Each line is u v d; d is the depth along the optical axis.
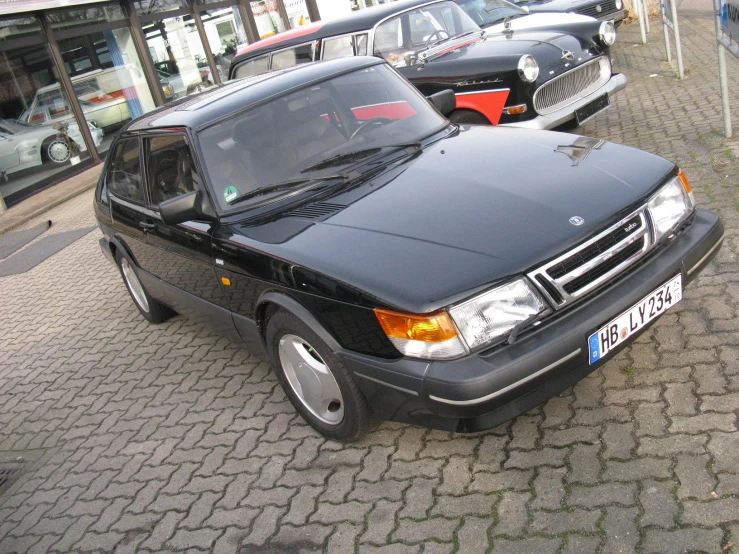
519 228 2.92
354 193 3.60
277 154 3.91
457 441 3.32
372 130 4.14
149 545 3.31
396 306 2.75
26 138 12.27
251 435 3.95
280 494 3.37
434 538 2.79
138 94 14.85
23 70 12.28
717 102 7.45
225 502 3.44
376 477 3.26
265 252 3.36
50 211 11.27
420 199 3.33
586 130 7.71
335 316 3.03
